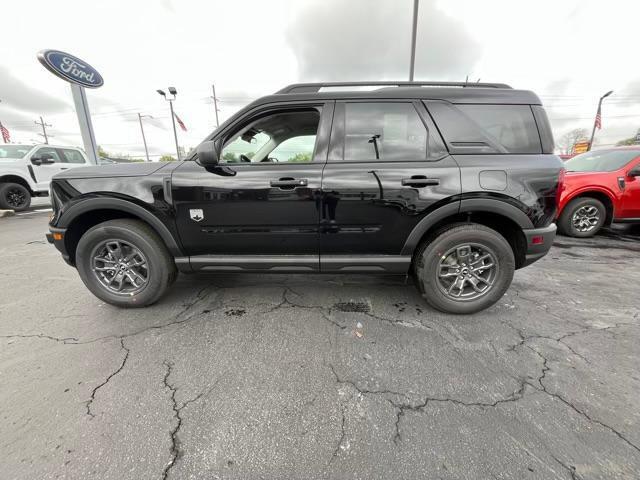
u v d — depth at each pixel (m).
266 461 1.30
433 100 2.31
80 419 1.50
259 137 2.56
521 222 2.27
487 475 1.24
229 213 2.31
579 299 2.78
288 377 1.80
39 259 4.09
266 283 3.10
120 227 2.39
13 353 2.02
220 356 1.99
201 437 1.41
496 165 2.23
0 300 2.80
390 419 1.50
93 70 8.90
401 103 2.32
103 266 2.55
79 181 2.34
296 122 2.50
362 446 1.36
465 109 2.30
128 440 1.40
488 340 2.15
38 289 3.05
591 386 1.71
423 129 2.29
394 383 1.75
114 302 2.56
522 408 1.56
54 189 2.37
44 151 8.54
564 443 1.37
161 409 1.57
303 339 2.17
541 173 2.23
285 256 2.43
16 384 1.74
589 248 4.43
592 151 5.56
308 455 1.33
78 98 8.63
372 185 2.23
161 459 1.31
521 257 2.45
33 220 7.23
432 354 2.00
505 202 2.23
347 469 1.27
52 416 1.52
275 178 2.25
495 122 2.29
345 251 2.41
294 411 1.55
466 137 2.28
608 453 1.32
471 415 1.52
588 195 4.95
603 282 3.17
